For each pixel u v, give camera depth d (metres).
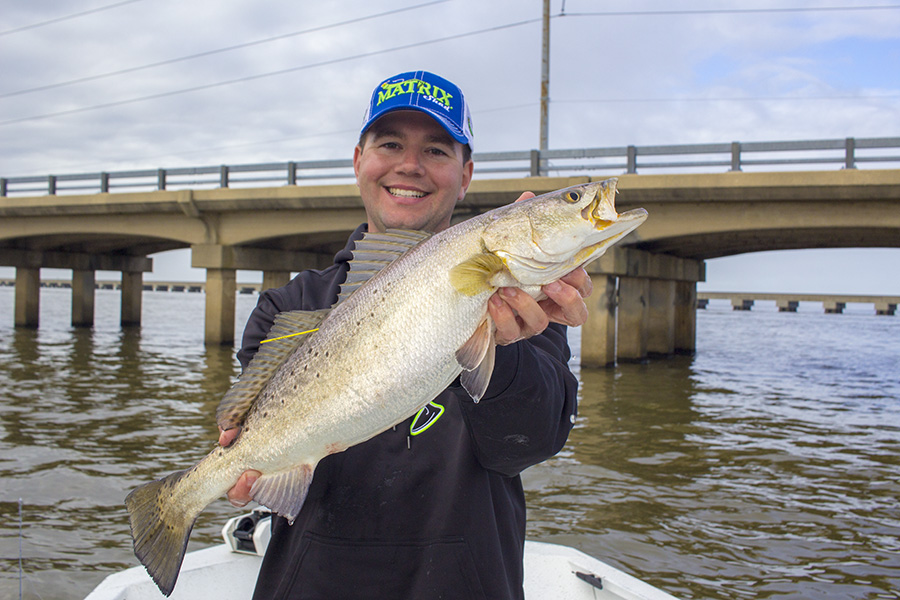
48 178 25.77
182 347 23.48
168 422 11.27
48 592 5.22
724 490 8.06
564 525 6.85
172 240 25.80
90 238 28.12
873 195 15.20
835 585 5.59
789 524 6.96
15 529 6.47
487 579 2.19
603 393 15.04
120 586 3.54
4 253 28.84
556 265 2.25
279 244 24.56
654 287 22.86
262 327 2.68
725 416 12.66
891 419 12.60
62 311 46.50
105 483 7.89
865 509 7.44
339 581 2.20
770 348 27.33
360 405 2.24
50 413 11.88
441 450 2.30
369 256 2.42
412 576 2.20
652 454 9.73
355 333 2.28
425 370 2.20
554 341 2.46
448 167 2.68
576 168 18.20
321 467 2.34
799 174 15.62
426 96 2.61
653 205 17.50
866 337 34.16
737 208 16.80
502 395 2.01
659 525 6.88
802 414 12.99
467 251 2.23
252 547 3.89
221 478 2.39
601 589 3.68
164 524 2.47
